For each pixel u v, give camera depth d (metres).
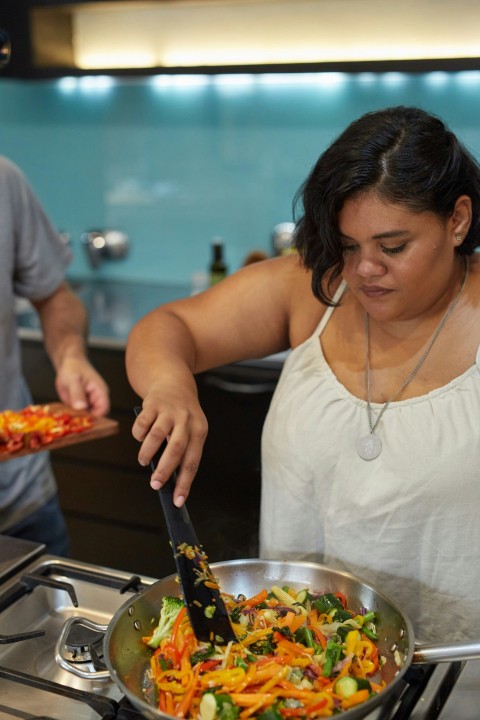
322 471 1.27
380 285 1.12
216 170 3.44
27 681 1.04
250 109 3.30
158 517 2.90
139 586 1.27
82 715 1.00
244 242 3.48
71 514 3.04
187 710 0.96
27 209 2.06
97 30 2.94
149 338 1.36
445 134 1.10
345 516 1.25
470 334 1.22
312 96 3.18
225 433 2.76
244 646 1.04
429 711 0.98
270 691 0.94
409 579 1.23
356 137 1.08
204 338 1.42
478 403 1.18
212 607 1.04
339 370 1.30
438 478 1.17
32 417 1.93
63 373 2.09
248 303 1.41
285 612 1.10
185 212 3.55
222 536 2.11
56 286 2.19
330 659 1.01
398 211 1.06
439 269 1.14
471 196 1.15
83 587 1.28
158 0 2.62
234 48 2.75
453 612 1.22
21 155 3.77
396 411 1.23
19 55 2.92
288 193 3.34
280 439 1.32
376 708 0.95
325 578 1.16
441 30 2.35
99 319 3.14
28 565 1.35
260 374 2.71
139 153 3.55
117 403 2.91
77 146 3.65
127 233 3.68
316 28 2.57
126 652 1.04
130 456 2.90
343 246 1.14
